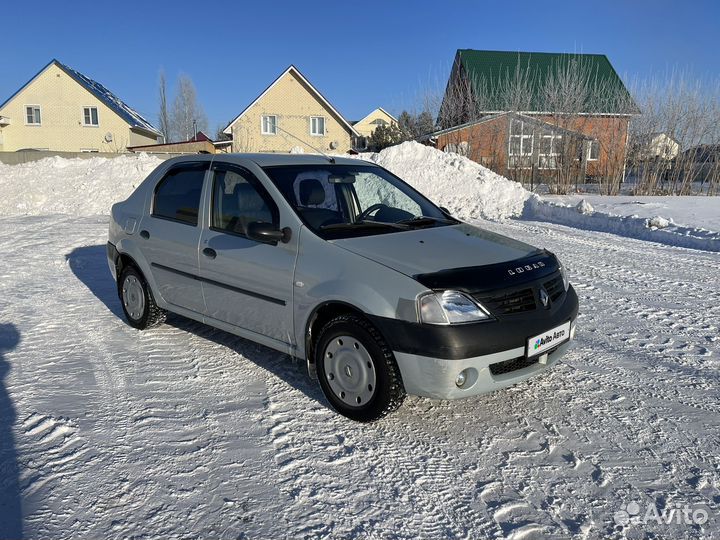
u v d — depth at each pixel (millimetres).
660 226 11258
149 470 3057
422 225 4266
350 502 2805
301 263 3732
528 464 3148
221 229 4379
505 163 21781
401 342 3227
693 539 2543
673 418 3658
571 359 4676
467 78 28000
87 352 4781
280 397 3943
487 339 3223
